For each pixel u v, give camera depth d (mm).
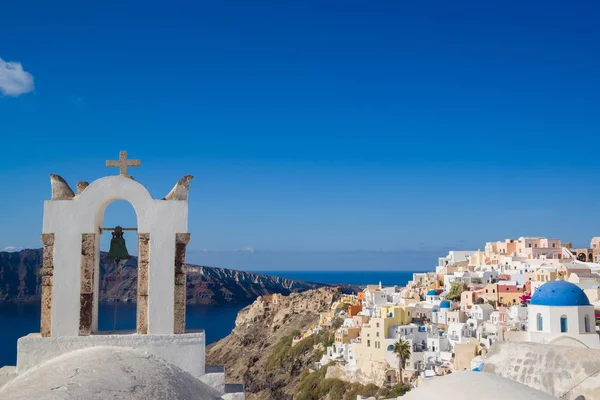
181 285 14906
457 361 79375
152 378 11883
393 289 160625
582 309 44250
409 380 89125
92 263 14742
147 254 14875
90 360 12234
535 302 46250
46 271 14609
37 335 14734
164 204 15062
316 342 134750
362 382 97250
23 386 11227
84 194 14867
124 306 183750
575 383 17297
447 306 112000
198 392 12875
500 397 13383
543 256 137250
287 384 125562
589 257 140750
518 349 19562
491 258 151375
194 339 14648
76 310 14570
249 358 161000
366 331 99938
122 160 15297
